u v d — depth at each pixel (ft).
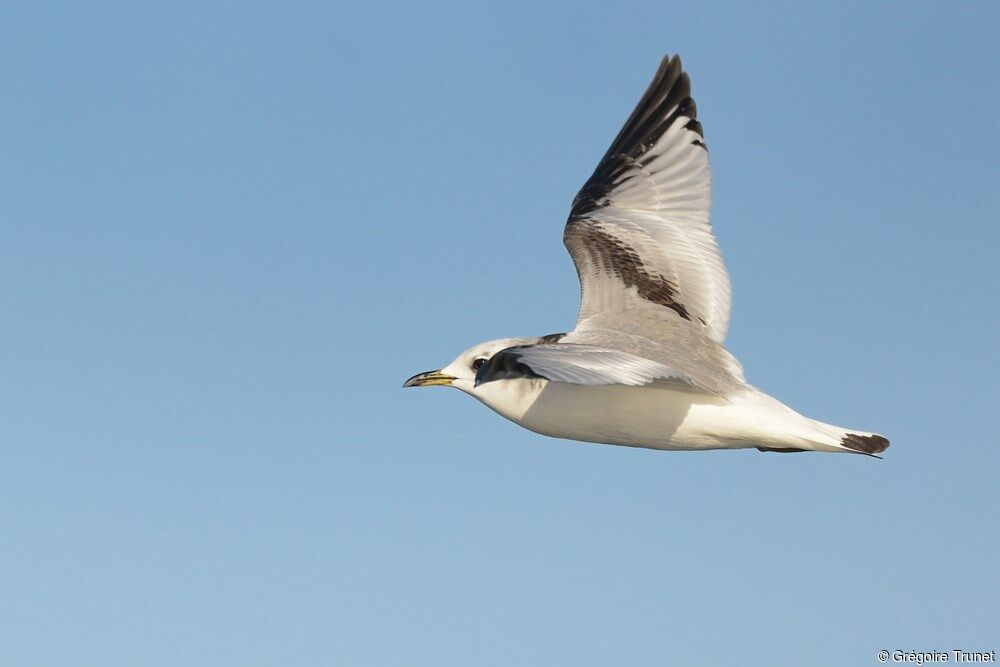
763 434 43.65
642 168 52.70
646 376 37.83
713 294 49.19
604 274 49.85
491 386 47.85
